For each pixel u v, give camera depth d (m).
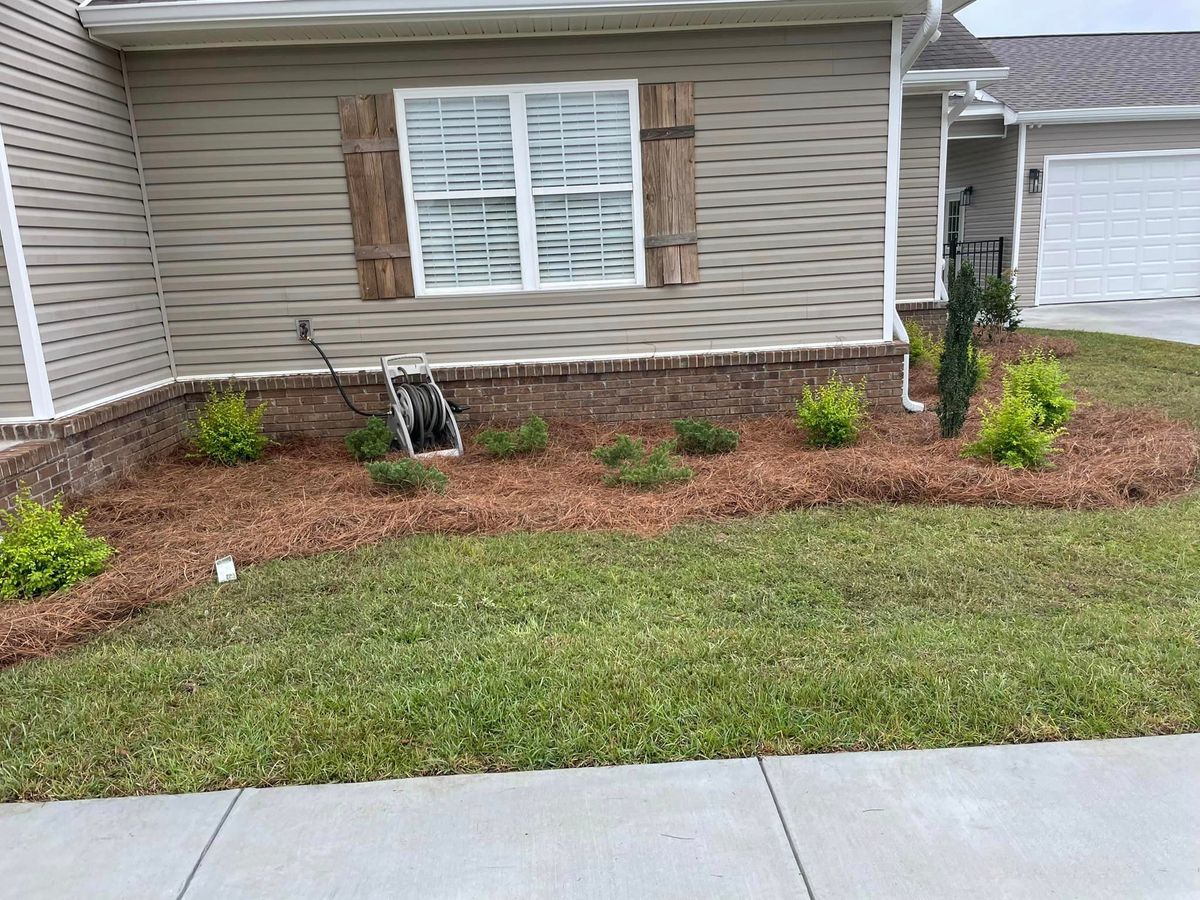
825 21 6.75
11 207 5.15
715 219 7.15
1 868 2.43
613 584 4.24
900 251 10.89
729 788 2.69
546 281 7.24
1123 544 4.59
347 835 2.53
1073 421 7.00
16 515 4.89
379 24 6.29
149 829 2.58
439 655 3.54
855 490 5.46
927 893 2.26
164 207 6.88
